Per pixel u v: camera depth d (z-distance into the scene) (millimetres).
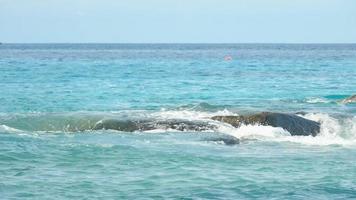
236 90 63219
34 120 34500
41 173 22875
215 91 61875
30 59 139000
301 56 183875
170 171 23578
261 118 33531
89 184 21406
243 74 89250
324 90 64500
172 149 27703
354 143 31016
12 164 24281
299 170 24297
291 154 27688
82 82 70000
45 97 52781
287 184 21953
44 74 82500
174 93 59250
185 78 79500
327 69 103875
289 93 60781
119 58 155625
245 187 21438
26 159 25188
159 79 77125
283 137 31906
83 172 23203
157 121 33500
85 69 98000
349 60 146375
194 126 33031
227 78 80312
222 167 24531
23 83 66500
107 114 36688
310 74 89688
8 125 33562
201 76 84062
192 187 21281
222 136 30766
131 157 25859
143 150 27281
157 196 20094
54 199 19516
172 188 21109
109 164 24594
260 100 53156
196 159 25797
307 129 33594
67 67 103062
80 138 30266
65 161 25000
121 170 23625
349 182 22391
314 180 22625
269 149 28844
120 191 20625
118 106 47469
